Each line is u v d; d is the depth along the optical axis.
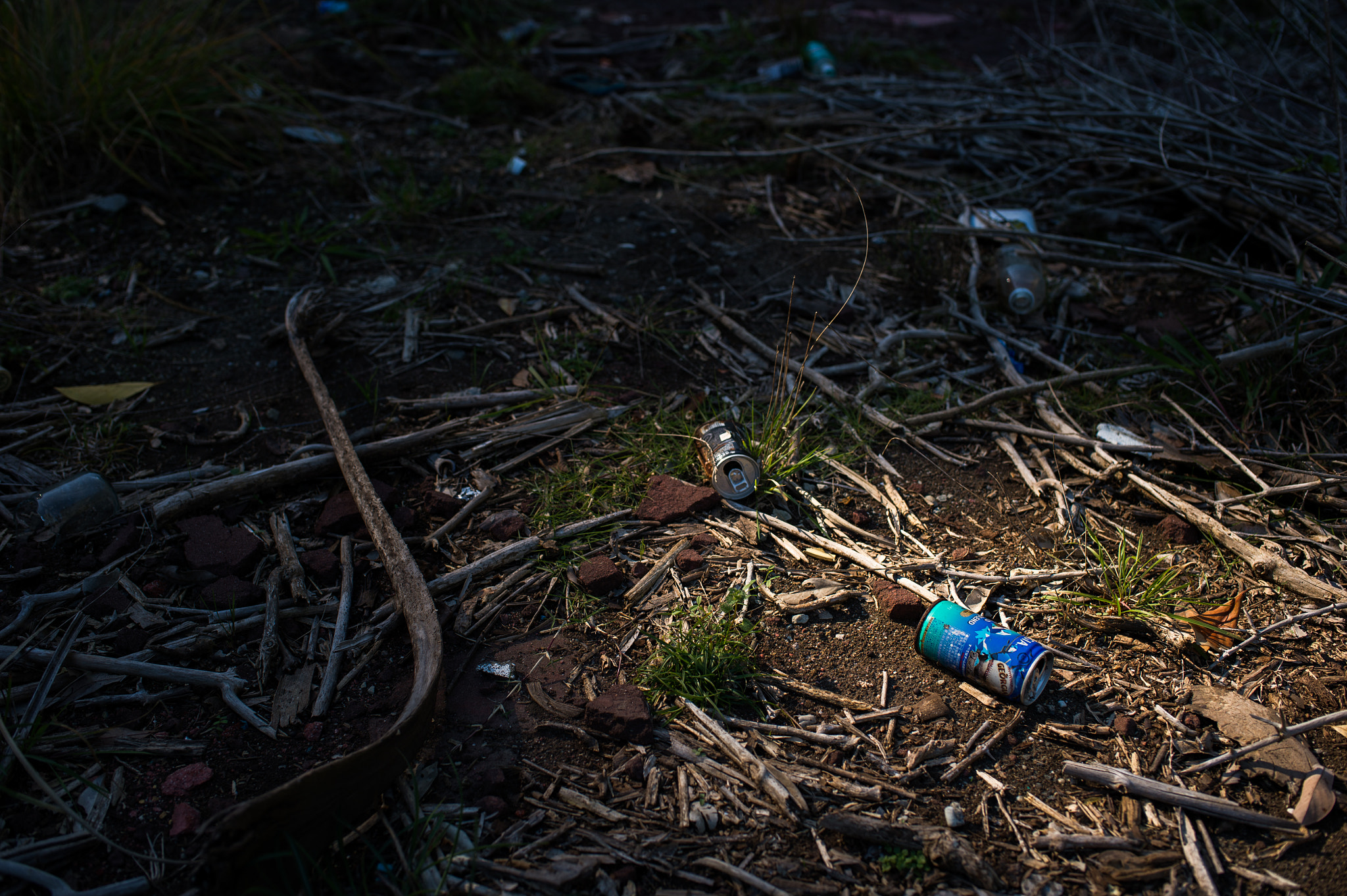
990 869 1.20
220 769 1.28
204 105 2.23
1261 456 1.62
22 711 1.32
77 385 1.75
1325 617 1.43
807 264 2.04
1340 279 1.86
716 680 1.36
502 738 1.31
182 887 1.19
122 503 1.55
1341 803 1.26
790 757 1.30
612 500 1.58
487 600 1.44
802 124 2.50
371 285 1.96
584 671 1.38
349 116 2.52
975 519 1.57
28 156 2.08
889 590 1.44
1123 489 1.61
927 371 1.81
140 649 1.38
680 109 2.65
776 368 1.80
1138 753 1.30
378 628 1.41
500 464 1.63
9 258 1.96
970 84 2.75
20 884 1.19
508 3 3.30
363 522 1.53
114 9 2.31
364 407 1.71
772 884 1.20
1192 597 1.46
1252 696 1.35
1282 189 2.04
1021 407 1.75
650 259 2.04
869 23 3.50
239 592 1.44
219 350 1.82
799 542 1.53
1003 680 1.33
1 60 2.05
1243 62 2.85
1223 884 1.21
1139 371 1.71
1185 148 2.12
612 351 1.83
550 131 2.53
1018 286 1.89
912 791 1.27
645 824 1.24
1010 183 2.28
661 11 3.56
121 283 1.94
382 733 1.31
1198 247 2.08
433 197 2.18
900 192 2.20
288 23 2.98
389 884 1.20
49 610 1.42
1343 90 2.47
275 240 2.03
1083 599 1.45
